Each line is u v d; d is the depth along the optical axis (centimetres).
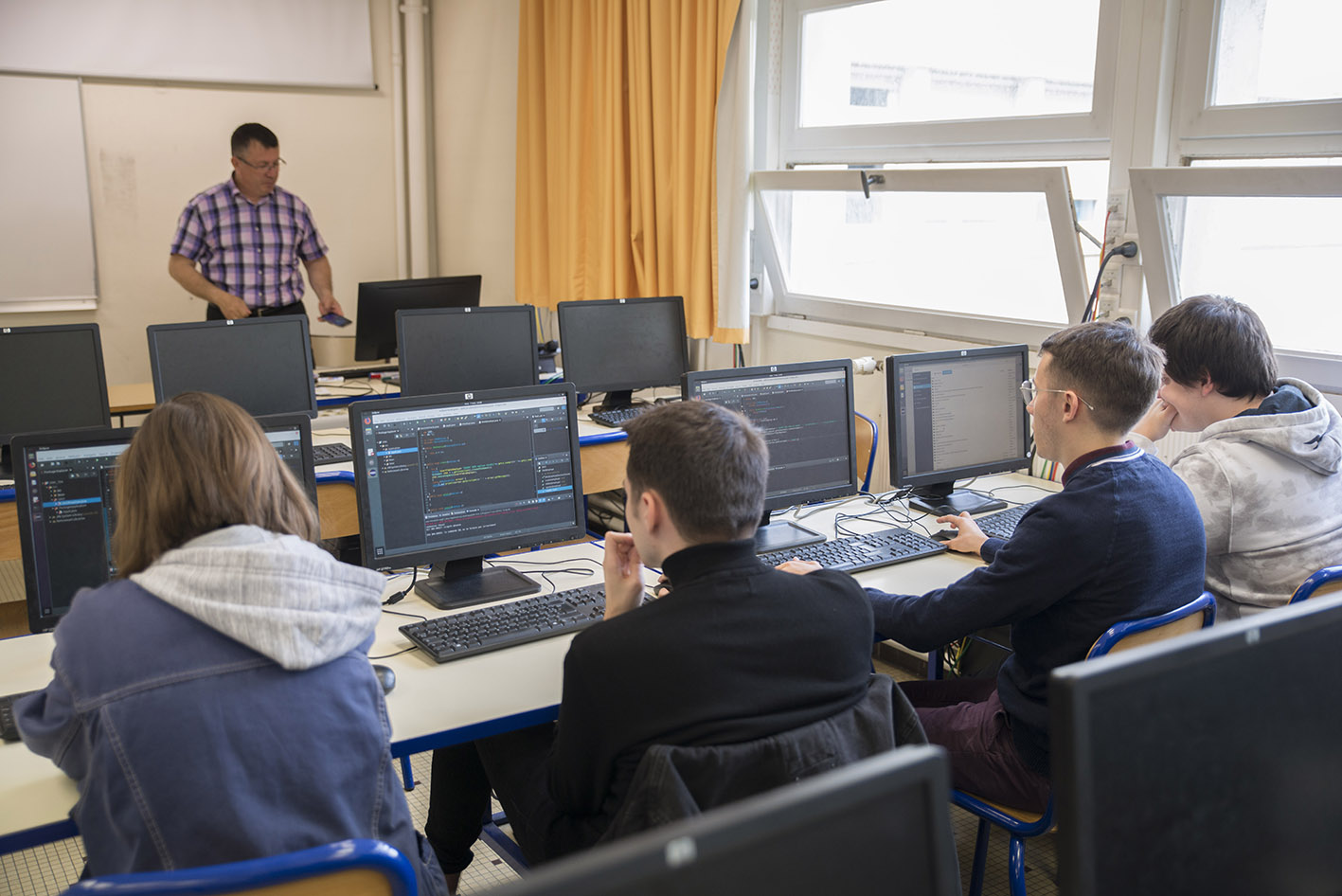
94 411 302
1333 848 89
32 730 123
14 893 215
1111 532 164
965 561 230
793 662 129
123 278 496
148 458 130
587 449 350
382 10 532
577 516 218
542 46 480
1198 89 279
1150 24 281
